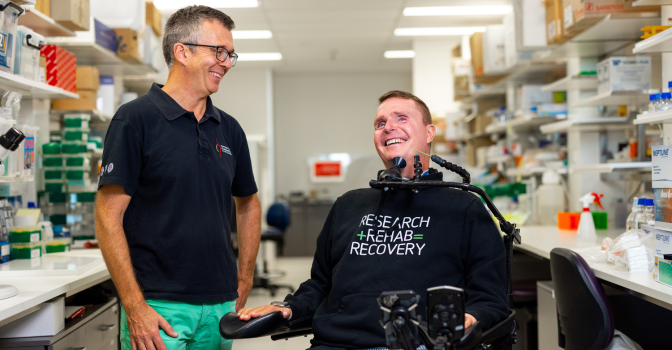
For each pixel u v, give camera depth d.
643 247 1.71
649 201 2.00
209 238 1.45
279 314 1.34
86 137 2.82
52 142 2.91
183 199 1.42
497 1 4.93
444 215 1.35
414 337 1.04
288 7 5.00
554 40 2.99
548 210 3.41
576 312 1.71
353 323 1.28
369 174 8.03
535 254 2.34
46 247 2.29
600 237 2.61
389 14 5.29
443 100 6.36
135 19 3.12
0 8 1.68
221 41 1.46
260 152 6.92
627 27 2.65
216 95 7.55
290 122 8.12
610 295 2.14
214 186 1.49
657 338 2.09
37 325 1.54
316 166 8.02
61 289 1.59
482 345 1.20
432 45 6.35
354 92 8.13
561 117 3.53
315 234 7.33
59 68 2.38
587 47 3.08
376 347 1.25
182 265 1.41
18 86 1.99
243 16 5.25
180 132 1.46
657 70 2.64
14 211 2.24
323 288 1.52
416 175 1.33
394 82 8.12
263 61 7.16
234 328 1.31
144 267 1.40
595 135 3.31
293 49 6.58
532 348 2.79
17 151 1.87
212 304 1.47
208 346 1.50
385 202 1.41
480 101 5.32
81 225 2.87
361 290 1.32
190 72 1.46
